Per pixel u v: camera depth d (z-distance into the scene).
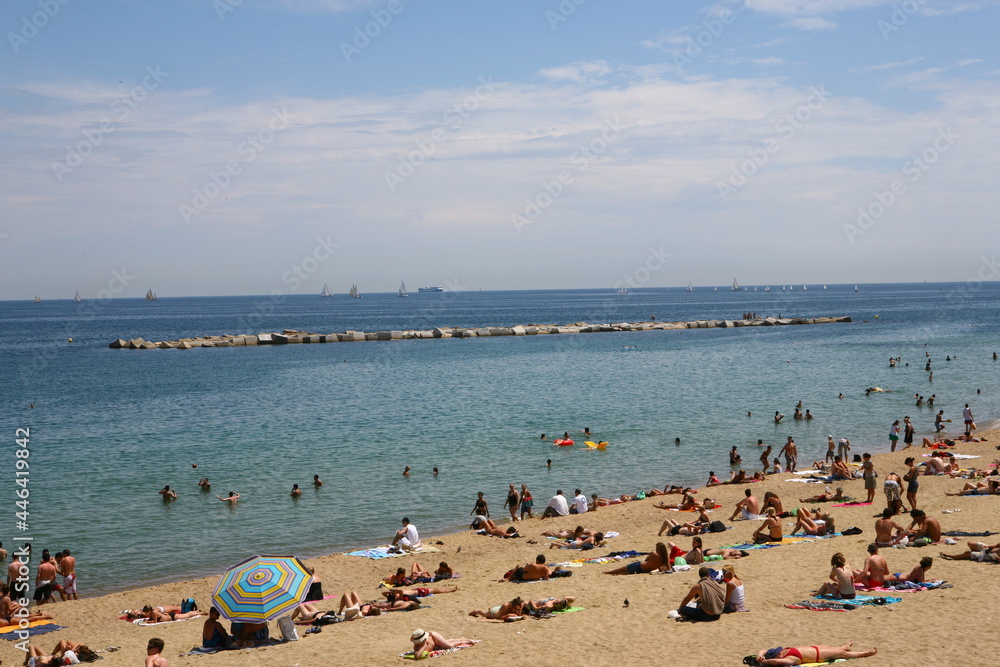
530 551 24.94
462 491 34.34
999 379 70.19
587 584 19.59
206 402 62.50
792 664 12.09
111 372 87.56
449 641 14.91
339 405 59.88
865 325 154.88
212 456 41.84
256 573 16.59
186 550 26.64
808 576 18.34
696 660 12.93
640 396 62.78
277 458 41.19
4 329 192.00
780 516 26.45
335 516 30.66
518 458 40.78
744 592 17.22
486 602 18.67
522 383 72.31
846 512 27.31
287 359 101.81
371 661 14.50
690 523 26.14
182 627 18.69
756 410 55.56
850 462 38.06
